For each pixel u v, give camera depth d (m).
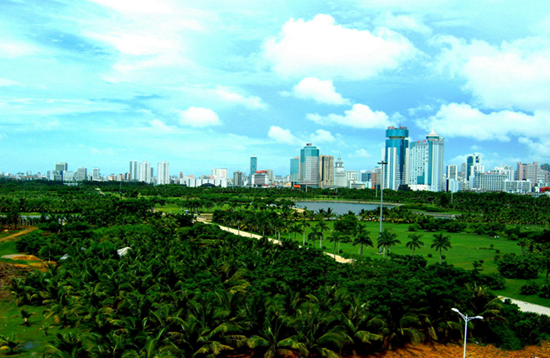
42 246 126.38
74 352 47.56
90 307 69.56
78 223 162.25
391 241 124.44
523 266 107.44
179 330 57.47
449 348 67.25
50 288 78.56
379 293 68.19
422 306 68.06
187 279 78.75
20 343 63.44
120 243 124.69
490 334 70.88
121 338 51.88
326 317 60.59
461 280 80.06
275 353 58.66
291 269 85.19
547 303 86.75
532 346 68.75
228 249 113.00
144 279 78.12
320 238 157.25
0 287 88.56
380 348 65.88
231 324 58.38
